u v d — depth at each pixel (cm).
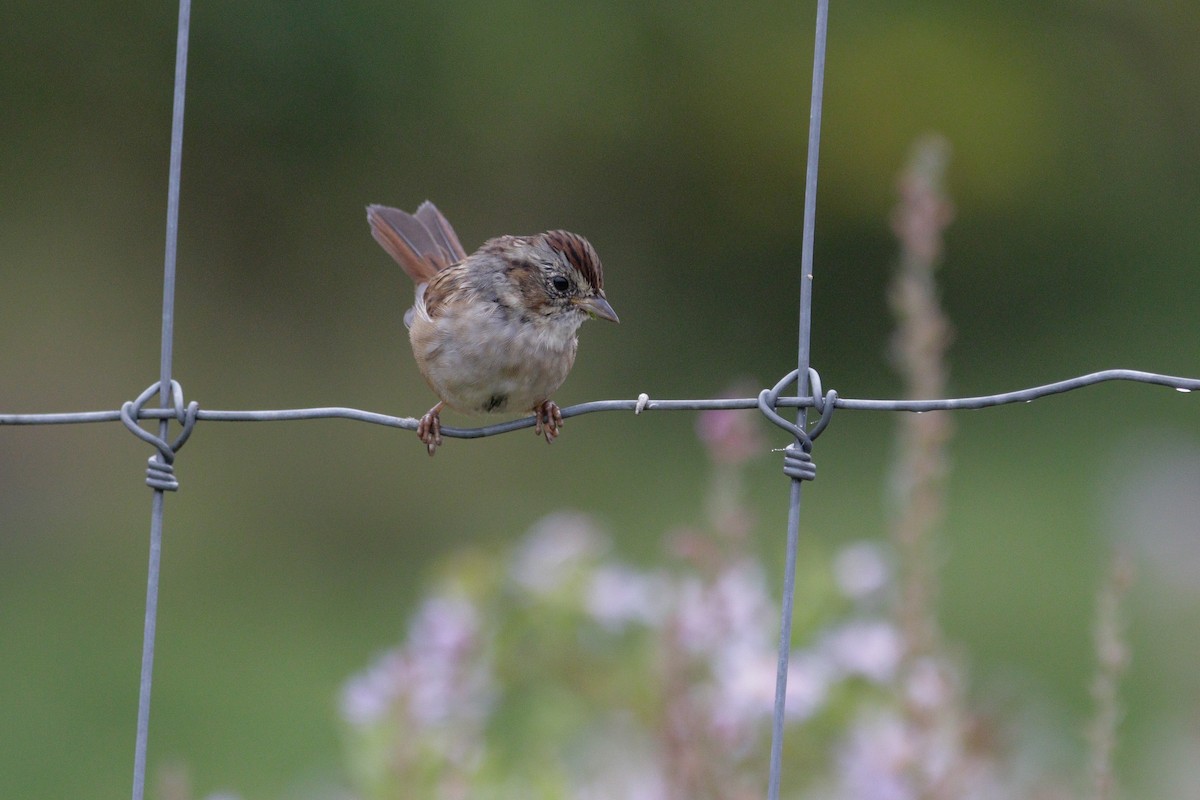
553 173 1784
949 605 1138
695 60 1758
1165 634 840
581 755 549
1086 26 1872
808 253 387
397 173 1731
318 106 1666
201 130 1692
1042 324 1844
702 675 497
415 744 469
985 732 478
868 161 1817
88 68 1652
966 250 1891
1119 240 1888
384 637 1114
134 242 1698
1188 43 1880
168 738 930
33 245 1680
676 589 494
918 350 491
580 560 559
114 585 1217
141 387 1625
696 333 1791
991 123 1827
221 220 1712
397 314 1719
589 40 1708
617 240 1812
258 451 1530
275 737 931
